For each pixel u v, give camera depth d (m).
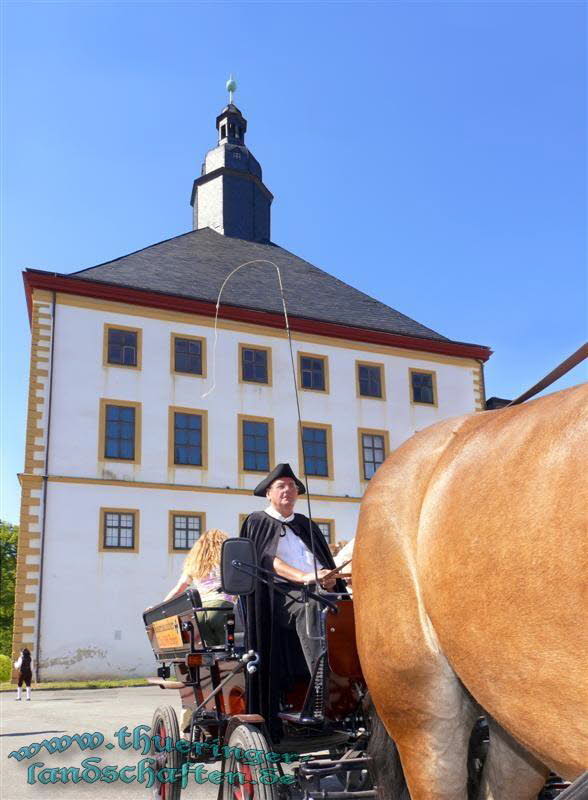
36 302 29.44
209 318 32.22
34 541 27.17
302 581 4.52
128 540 28.72
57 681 26.33
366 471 34.09
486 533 2.18
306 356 34.03
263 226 43.94
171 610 6.07
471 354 37.91
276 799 4.15
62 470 28.30
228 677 4.84
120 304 30.72
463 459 2.47
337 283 40.84
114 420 29.61
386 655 2.72
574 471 1.97
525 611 2.01
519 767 2.70
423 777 2.64
